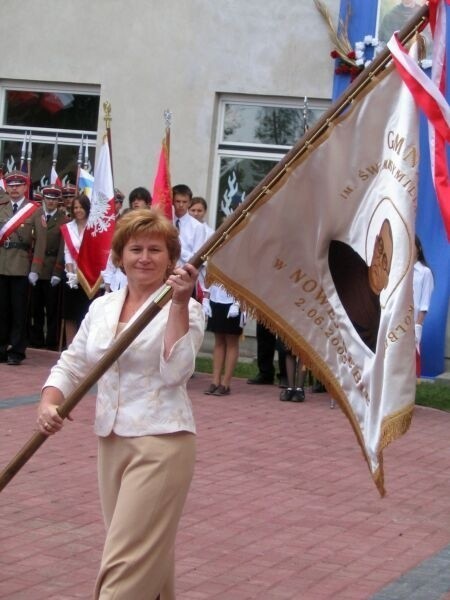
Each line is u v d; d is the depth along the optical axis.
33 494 7.66
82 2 16.52
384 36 15.01
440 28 4.47
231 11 15.95
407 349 4.41
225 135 16.23
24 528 6.87
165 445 4.25
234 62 15.98
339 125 4.54
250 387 12.98
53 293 14.95
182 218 12.62
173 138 16.22
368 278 4.55
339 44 15.18
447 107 4.36
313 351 4.67
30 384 12.19
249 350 15.64
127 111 16.39
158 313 4.31
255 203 4.55
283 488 8.20
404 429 4.39
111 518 4.40
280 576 6.16
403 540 7.00
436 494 8.30
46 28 16.66
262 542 6.80
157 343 4.28
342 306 4.61
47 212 14.83
